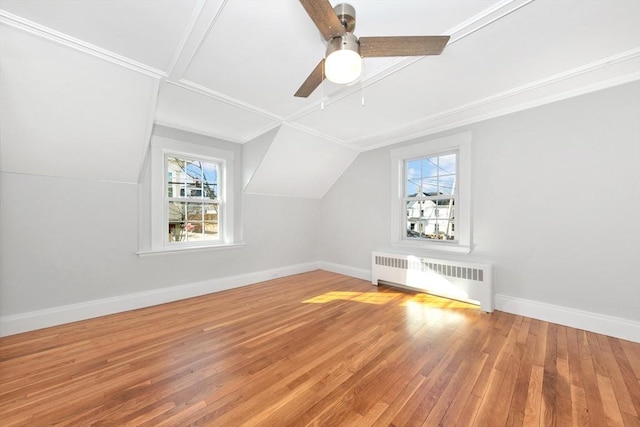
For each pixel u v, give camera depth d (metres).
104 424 1.28
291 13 1.47
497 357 1.86
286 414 1.35
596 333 2.22
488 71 2.04
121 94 2.12
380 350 1.97
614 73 2.07
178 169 3.31
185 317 2.60
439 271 3.12
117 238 2.76
